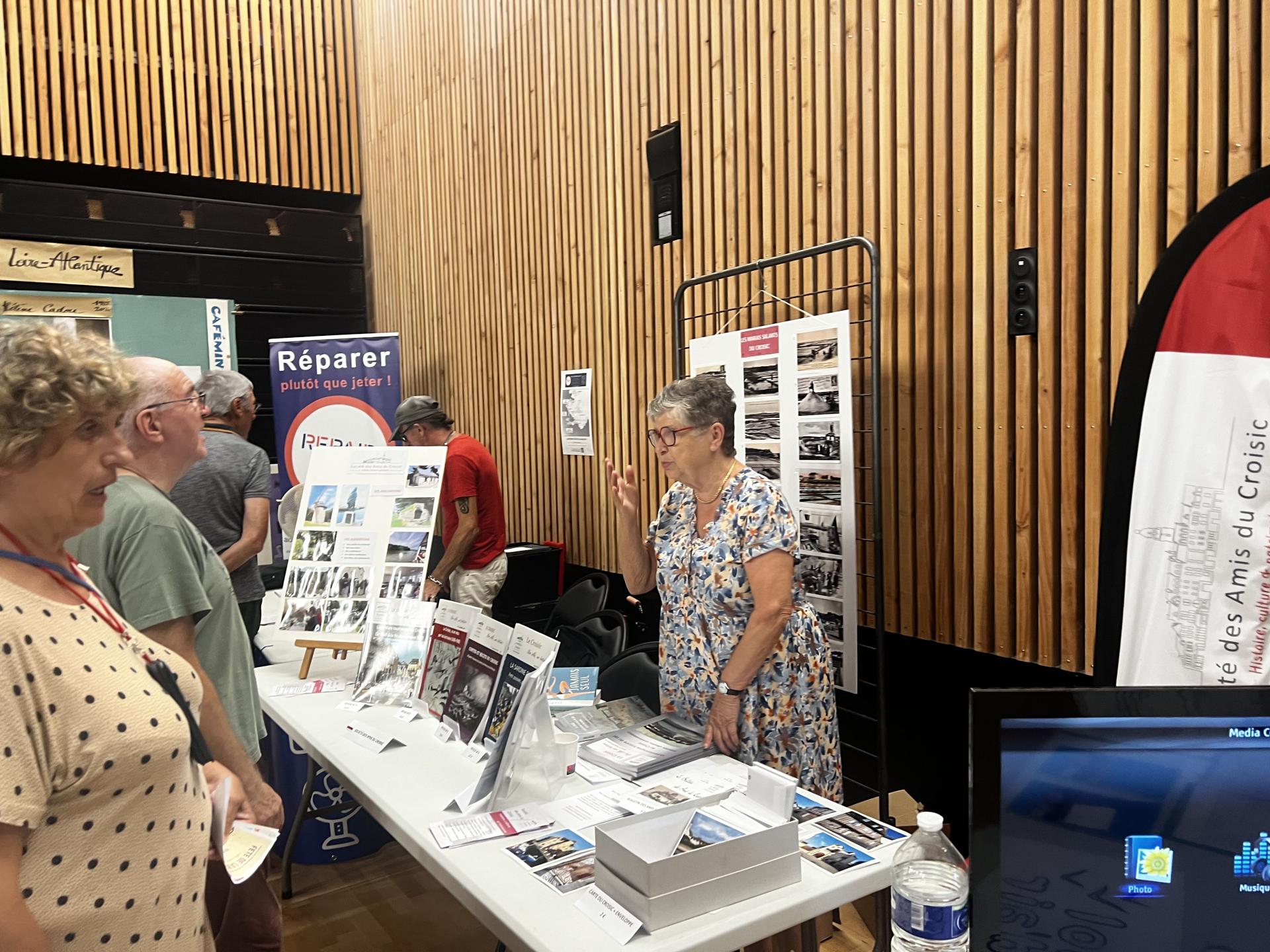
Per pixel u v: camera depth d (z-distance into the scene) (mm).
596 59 4500
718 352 3297
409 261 6676
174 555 1815
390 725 2365
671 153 4004
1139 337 1899
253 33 6902
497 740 1918
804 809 1796
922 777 3100
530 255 5172
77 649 1105
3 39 6000
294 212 7113
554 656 1939
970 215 2838
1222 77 2240
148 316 6246
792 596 2223
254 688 2088
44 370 1084
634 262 4340
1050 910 988
